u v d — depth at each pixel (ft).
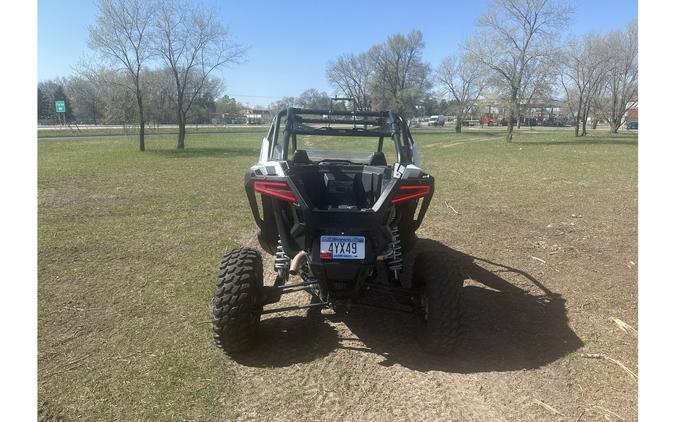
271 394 9.55
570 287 15.01
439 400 9.38
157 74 84.33
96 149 74.84
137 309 13.25
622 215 24.95
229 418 8.84
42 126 194.18
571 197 30.27
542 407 9.17
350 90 226.99
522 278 15.80
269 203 12.10
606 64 126.41
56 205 27.32
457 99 184.03
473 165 51.44
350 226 10.18
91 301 13.75
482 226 22.74
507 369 10.44
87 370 10.30
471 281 15.51
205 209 26.55
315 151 15.75
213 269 16.48
